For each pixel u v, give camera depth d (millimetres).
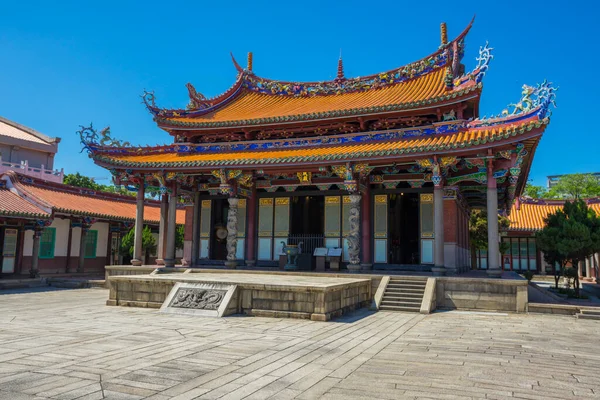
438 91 27250
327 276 22844
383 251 27188
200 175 30641
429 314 18922
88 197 41625
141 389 7984
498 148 21484
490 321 17109
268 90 35500
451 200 26312
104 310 18531
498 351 11703
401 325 15914
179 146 30156
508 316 18516
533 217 52469
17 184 34500
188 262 31250
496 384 8688
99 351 10898
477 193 30812
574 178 78312
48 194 36750
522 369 9852
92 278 34875
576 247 24297
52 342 11938
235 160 25766
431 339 13312
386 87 31641
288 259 27328
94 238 40844
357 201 24875
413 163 25250
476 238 45719
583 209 25844
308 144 27484
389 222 27516
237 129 29703
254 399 7621
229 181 27500
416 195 32188
